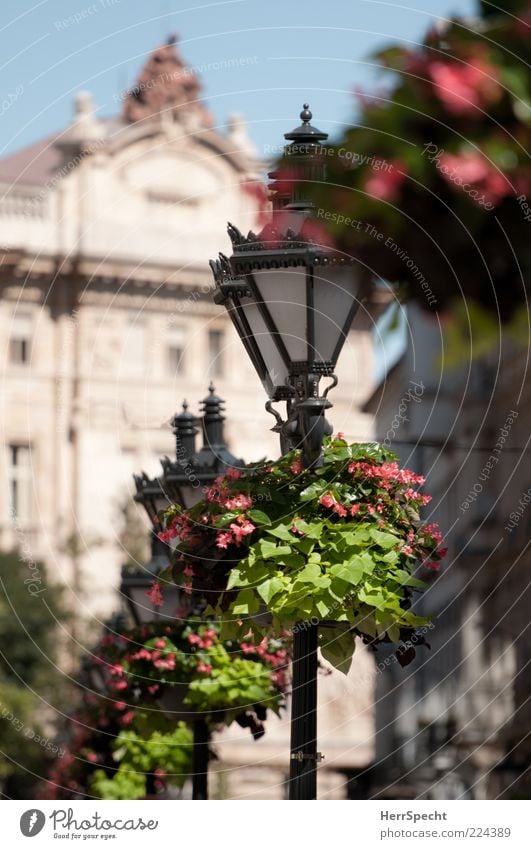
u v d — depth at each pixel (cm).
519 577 3133
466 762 3447
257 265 625
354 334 4484
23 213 6091
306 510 716
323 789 4725
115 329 6206
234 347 6231
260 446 6159
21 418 6134
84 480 6059
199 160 6250
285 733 5116
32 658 4712
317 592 695
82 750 1830
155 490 1152
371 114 254
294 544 709
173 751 1748
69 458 6081
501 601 3238
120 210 6225
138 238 6238
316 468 709
